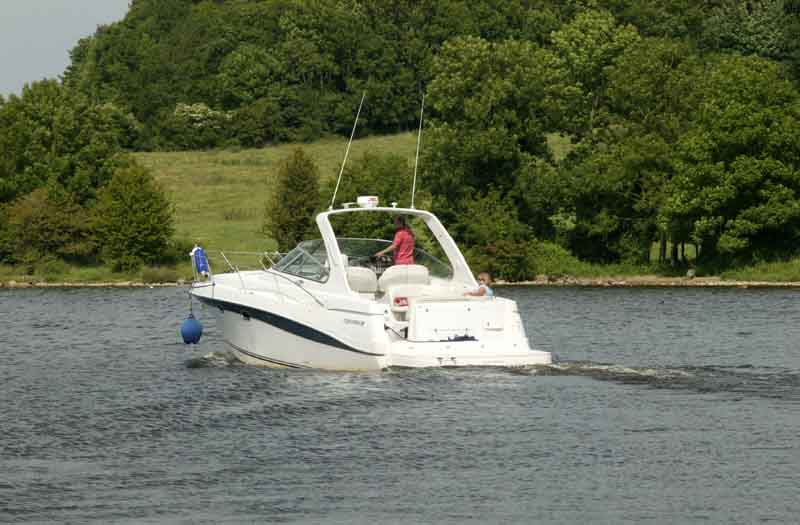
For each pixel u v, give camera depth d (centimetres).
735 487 4528
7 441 5444
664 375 6669
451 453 5022
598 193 19988
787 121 18212
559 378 6488
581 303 13688
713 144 18288
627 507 4328
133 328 10875
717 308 12531
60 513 4347
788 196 18162
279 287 7262
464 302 6706
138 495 4547
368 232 16838
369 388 6300
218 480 4722
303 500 4456
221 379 6881
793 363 7431
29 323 11694
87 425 5766
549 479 4659
